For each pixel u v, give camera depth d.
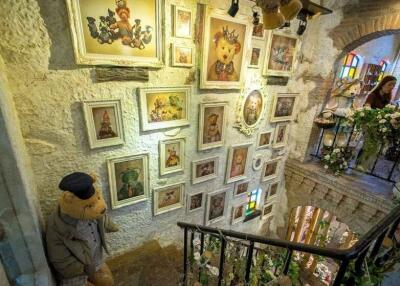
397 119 2.29
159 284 2.03
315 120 3.08
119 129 1.87
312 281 3.69
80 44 1.50
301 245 1.08
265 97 2.75
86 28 1.50
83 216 1.38
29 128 1.52
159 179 2.32
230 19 2.08
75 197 1.36
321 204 3.17
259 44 2.41
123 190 2.10
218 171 2.78
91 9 1.48
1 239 1.09
